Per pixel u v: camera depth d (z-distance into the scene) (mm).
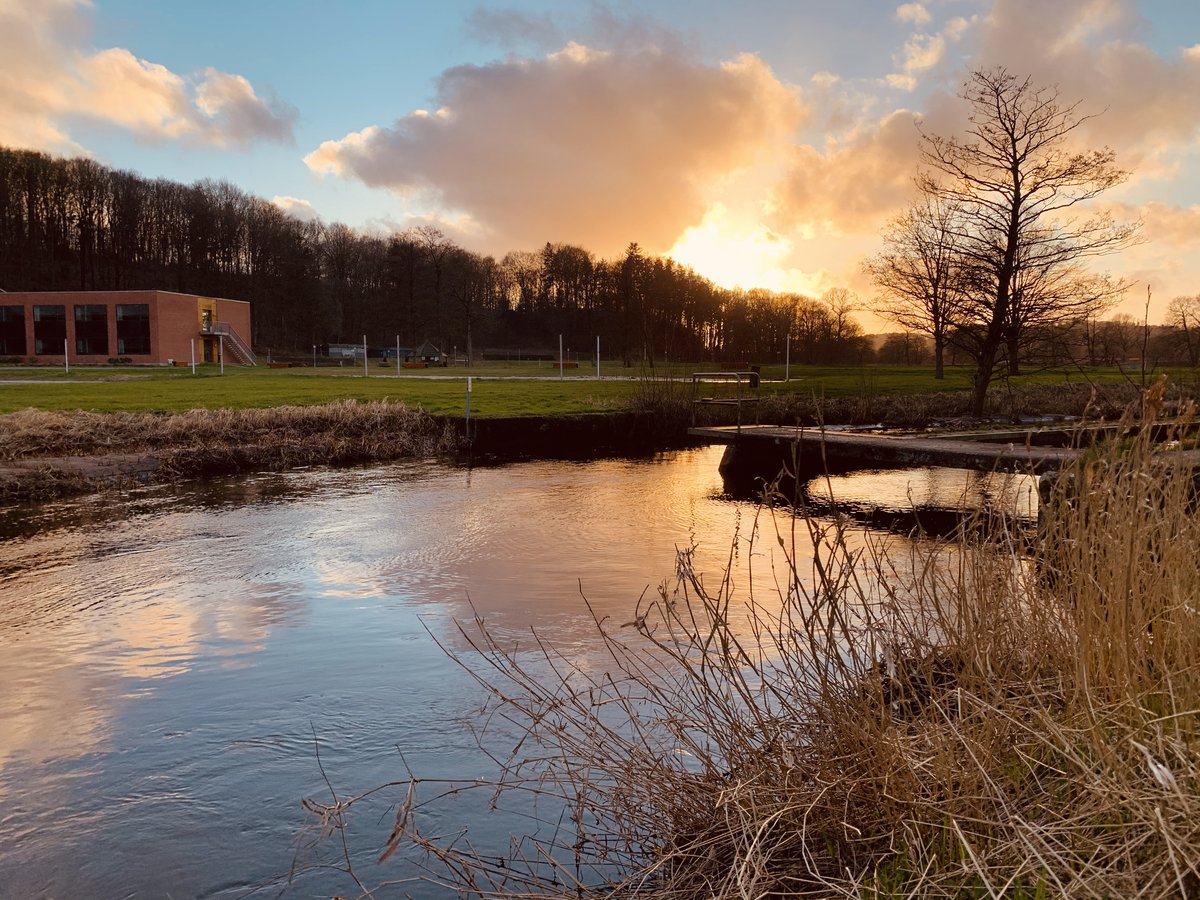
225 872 2678
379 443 16719
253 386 28875
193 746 3623
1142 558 2480
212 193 86312
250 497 11047
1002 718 2295
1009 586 2924
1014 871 1769
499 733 3693
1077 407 19375
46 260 77812
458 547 7973
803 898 2064
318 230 92375
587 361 78000
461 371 51500
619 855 2609
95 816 3047
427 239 76625
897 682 2789
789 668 2938
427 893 2494
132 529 8789
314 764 3438
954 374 40156
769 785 2426
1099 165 18609
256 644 5043
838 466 15188
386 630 5312
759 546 8000
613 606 5855
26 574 6828
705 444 19969
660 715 3664
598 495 11570
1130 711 2027
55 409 18406
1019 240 19828
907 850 2004
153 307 61875
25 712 4008
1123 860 1751
